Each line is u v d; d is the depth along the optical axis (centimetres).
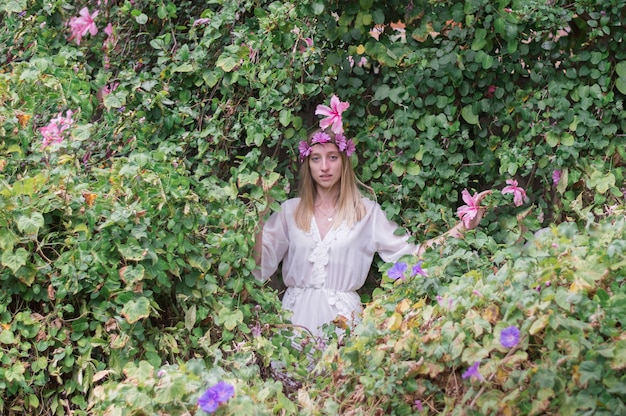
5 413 269
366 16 324
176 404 236
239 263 305
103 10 378
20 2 365
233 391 228
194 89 347
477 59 322
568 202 331
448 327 236
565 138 329
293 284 340
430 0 324
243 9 342
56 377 273
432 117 332
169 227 282
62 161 288
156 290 282
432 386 243
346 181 336
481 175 345
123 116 334
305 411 249
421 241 333
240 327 293
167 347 286
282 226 341
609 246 242
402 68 332
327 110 324
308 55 326
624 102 333
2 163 286
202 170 334
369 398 248
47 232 272
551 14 320
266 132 329
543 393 218
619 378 216
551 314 221
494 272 289
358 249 334
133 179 281
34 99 325
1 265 262
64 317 274
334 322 296
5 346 268
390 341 246
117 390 237
